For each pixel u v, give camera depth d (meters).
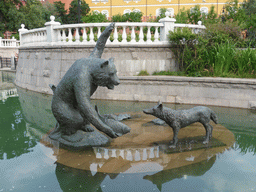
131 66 8.47
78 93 3.02
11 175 2.72
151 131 3.98
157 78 7.57
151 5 34.12
